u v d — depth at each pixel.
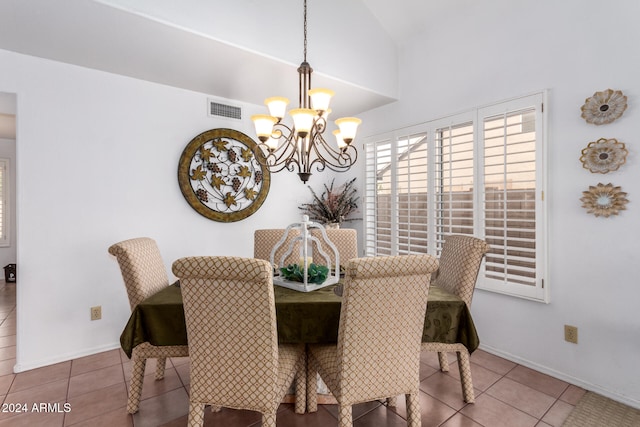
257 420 1.89
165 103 3.00
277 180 3.79
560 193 2.27
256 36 2.36
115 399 2.08
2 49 2.31
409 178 3.25
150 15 1.93
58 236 2.54
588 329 2.17
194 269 1.34
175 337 1.69
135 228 2.87
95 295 2.70
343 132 1.98
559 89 2.26
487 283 2.68
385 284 1.41
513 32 2.50
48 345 2.52
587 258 2.16
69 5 1.80
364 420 1.90
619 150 1.99
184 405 2.02
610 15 2.04
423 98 3.16
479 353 2.72
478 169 2.70
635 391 1.98
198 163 3.17
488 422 1.86
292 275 2.01
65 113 2.54
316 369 1.86
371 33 3.13
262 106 3.58
